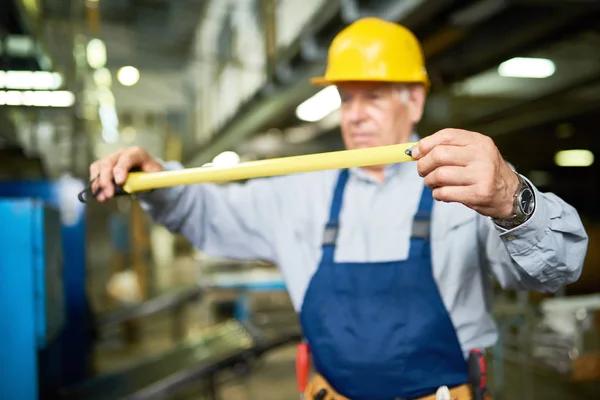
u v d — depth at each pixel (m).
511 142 7.61
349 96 1.40
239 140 7.45
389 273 1.25
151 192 1.32
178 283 10.30
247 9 8.02
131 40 11.96
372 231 1.31
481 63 3.58
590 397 3.74
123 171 1.17
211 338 2.89
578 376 2.79
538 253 0.96
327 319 1.28
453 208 1.24
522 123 6.23
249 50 8.07
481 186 0.82
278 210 1.47
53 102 3.60
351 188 1.38
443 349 1.22
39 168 4.08
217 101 10.82
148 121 13.37
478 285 1.26
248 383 3.99
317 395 1.31
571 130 7.25
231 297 5.26
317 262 1.38
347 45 1.40
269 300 6.04
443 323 1.22
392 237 1.29
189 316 7.75
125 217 8.27
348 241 1.33
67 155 4.80
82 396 2.49
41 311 2.20
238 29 8.88
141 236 8.32
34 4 3.59
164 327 7.16
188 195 1.42
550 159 8.66
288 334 2.60
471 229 1.23
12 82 3.44
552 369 2.92
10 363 2.18
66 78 4.22
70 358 3.85
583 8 2.54
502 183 0.85
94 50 6.73
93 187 1.20
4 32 3.14
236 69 8.95
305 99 4.71
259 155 7.79
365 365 1.24
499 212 0.88
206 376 2.48
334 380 1.30
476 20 2.68
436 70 3.55
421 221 1.26
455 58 3.38
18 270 2.18
